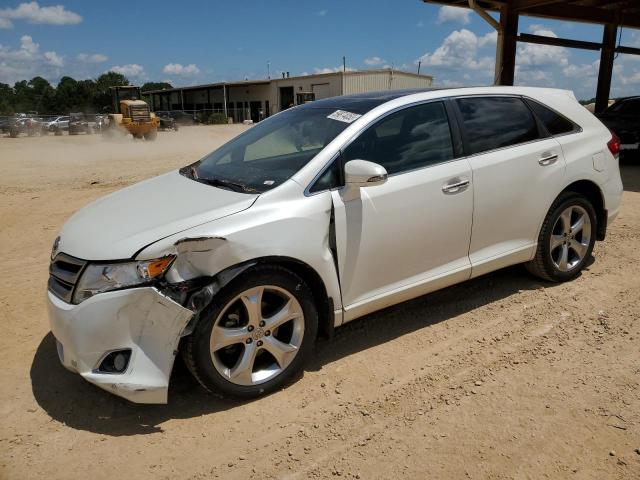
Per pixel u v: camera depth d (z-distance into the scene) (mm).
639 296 4348
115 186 10359
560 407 2932
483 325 3957
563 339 3697
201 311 2814
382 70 46719
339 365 3482
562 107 4559
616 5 13867
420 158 3652
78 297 2824
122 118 27406
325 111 3910
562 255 4555
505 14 11938
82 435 2848
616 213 4871
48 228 7039
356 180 3143
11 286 4988
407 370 3391
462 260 3904
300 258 3088
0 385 3340
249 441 2762
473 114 3994
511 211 4070
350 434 2785
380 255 3447
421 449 2643
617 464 2482
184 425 2908
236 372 2996
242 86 59000
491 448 2627
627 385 3107
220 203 3119
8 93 100188
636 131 11109
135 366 2746
